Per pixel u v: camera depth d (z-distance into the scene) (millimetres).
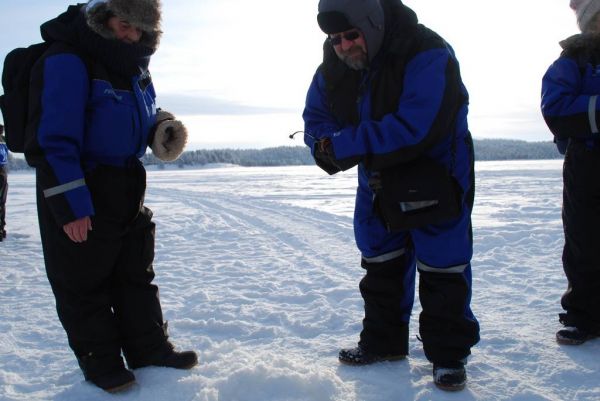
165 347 2537
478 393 2285
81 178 2102
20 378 2564
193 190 20938
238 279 4820
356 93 2395
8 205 14641
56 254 2236
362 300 3883
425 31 2279
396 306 2602
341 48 2275
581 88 2662
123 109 2252
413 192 2236
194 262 5738
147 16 2191
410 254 2582
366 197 2562
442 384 2297
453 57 2248
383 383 2385
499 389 2326
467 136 2365
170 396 2223
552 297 3830
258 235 7793
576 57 2674
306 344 2971
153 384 2342
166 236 7820
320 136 2439
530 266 4922
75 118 2096
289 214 10578
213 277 4945
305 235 7535
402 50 2211
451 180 2293
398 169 2283
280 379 2209
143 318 2494
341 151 2221
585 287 2783
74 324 2303
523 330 3107
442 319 2357
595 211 2719
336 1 2193
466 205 2387
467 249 2377
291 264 5496
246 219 10008
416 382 2400
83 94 2137
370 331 2623
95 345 2322
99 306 2336
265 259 5824
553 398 2242
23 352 2936
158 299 2574
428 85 2137
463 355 2348
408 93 2182
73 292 2289
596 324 2799
